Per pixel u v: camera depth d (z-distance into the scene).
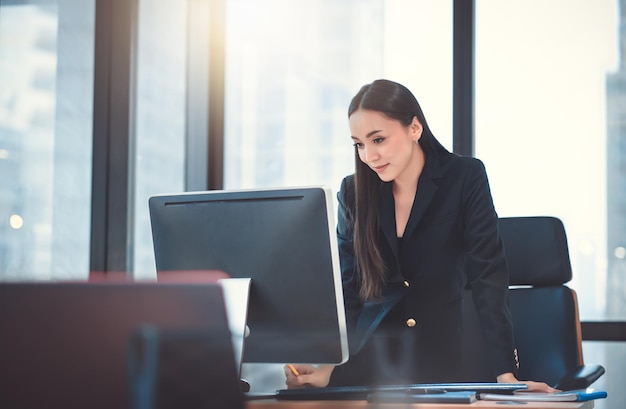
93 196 3.95
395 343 2.19
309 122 3.99
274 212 1.77
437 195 2.23
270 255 1.78
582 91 3.61
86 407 1.01
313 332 1.77
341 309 1.76
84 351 1.01
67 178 3.98
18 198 4.01
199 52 4.05
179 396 0.88
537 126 3.65
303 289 1.76
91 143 3.97
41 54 4.03
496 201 3.67
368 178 2.21
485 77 3.70
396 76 3.82
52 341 1.02
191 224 1.87
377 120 2.14
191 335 0.89
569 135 3.62
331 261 1.74
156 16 4.05
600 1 3.60
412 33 3.79
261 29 4.05
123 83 3.98
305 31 3.99
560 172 3.62
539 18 3.66
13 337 1.02
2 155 4.02
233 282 1.77
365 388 1.75
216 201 1.84
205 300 1.02
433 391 1.71
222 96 4.06
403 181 2.26
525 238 2.68
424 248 2.21
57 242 3.98
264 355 1.81
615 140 3.57
